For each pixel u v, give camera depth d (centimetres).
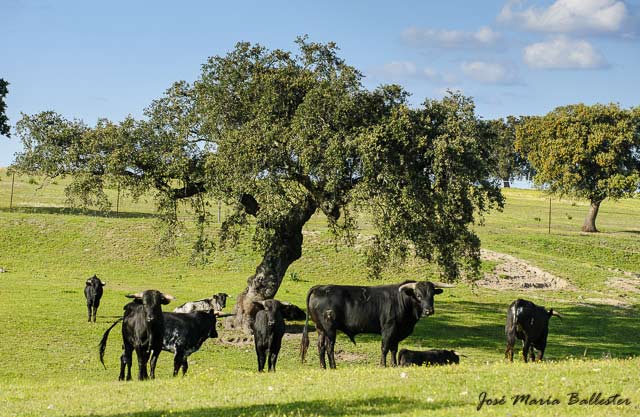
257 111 3112
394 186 2936
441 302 4544
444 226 3123
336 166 2908
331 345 2314
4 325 3222
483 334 3666
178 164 3150
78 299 3947
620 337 3800
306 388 1543
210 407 1374
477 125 3158
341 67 3216
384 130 2955
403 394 1402
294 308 3706
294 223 3412
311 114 2995
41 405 1477
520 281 5228
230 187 3086
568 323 4094
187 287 4538
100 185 3312
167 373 2620
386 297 2297
